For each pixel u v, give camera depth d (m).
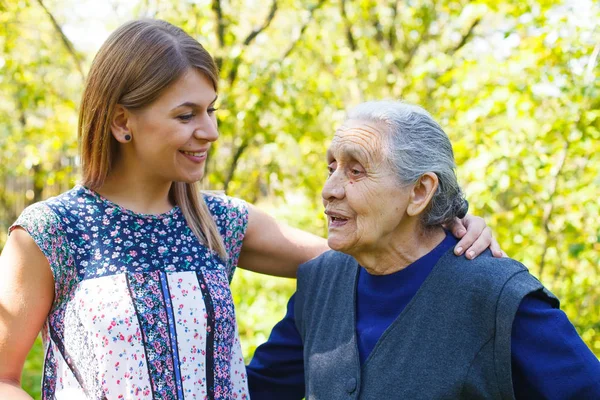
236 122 5.31
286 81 5.32
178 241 1.70
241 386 1.73
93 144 1.62
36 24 6.27
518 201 4.40
